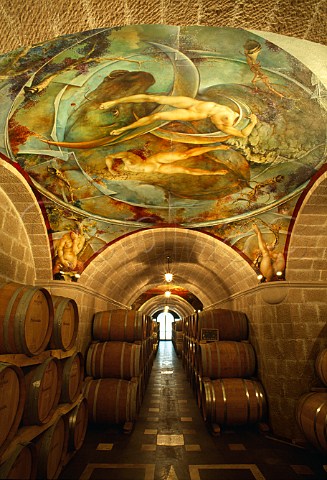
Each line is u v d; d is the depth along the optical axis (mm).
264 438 5965
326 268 6477
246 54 3084
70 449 4855
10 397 3111
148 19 2008
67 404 4762
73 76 3318
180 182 5691
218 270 9094
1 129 3914
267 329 6684
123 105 3854
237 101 3805
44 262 6188
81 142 4461
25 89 3371
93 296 8312
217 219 6859
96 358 7230
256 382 6730
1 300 3465
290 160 4828
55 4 1849
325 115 3783
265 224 6500
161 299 21250
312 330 6301
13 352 3402
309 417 5004
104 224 6777
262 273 7004
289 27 2021
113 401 6379
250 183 5602
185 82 3523
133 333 8039
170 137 4543
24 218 5605
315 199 5434
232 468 4648
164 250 8836
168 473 4473
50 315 4113
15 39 2035
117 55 3117
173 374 13523
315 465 4746
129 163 5121
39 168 4855
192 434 6164
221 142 4633
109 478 4309
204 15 1970
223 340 7957
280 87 3490
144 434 6141
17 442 3201
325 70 3082
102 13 1931
